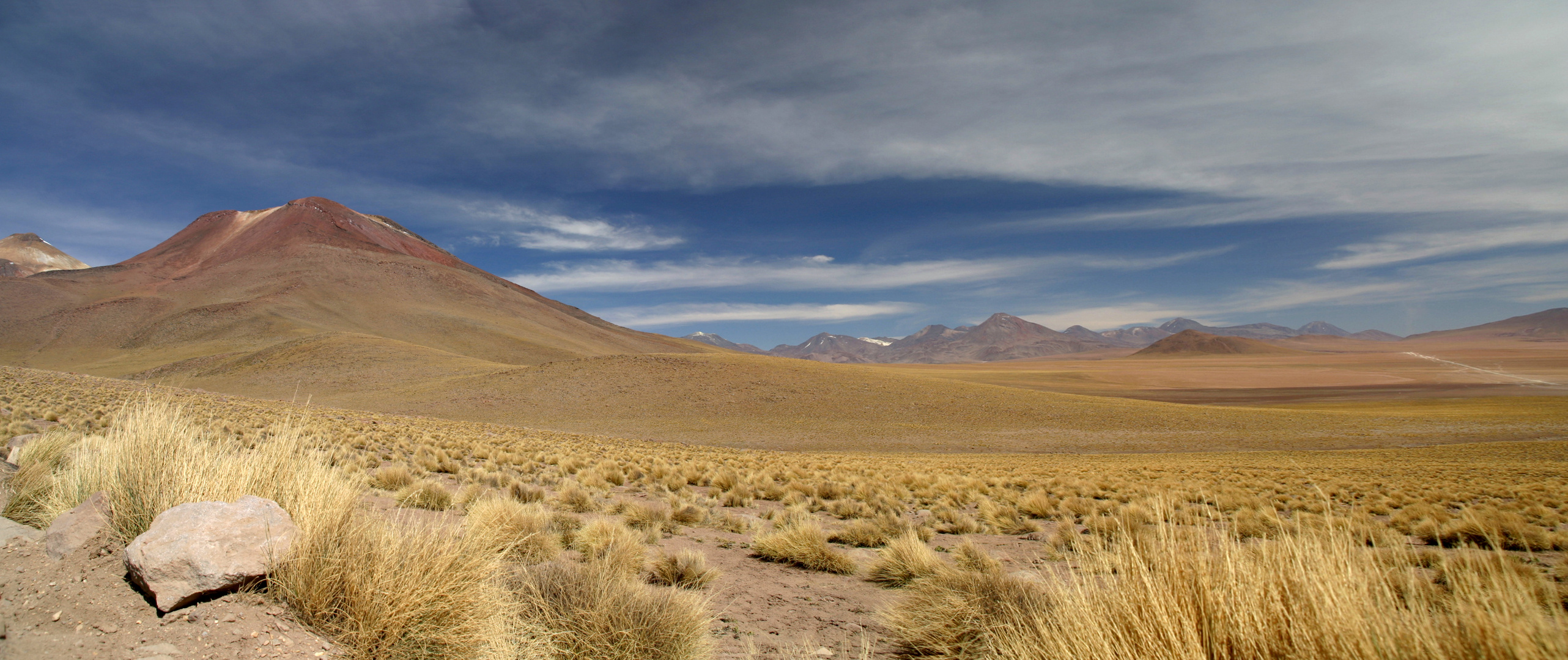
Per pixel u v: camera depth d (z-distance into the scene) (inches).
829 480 839.1
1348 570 110.7
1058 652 137.3
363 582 157.4
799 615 250.8
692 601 205.8
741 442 2299.5
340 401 2992.1
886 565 322.7
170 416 234.1
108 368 4699.8
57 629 138.3
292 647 142.4
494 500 346.3
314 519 172.6
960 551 359.6
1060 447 2273.6
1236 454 1934.1
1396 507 649.0
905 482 893.8
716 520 502.0
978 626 187.9
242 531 163.5
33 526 214.4
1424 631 100.4
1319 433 2618.1
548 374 3294.8
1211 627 122.6
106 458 224.4
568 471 824.3
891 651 205.8
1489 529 404.8
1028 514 620.4
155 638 136.5
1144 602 128.0
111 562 168.7
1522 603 95.3
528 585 198.5
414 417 1820.9
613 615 183.3
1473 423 2903.5
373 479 546.6
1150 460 1612.9
